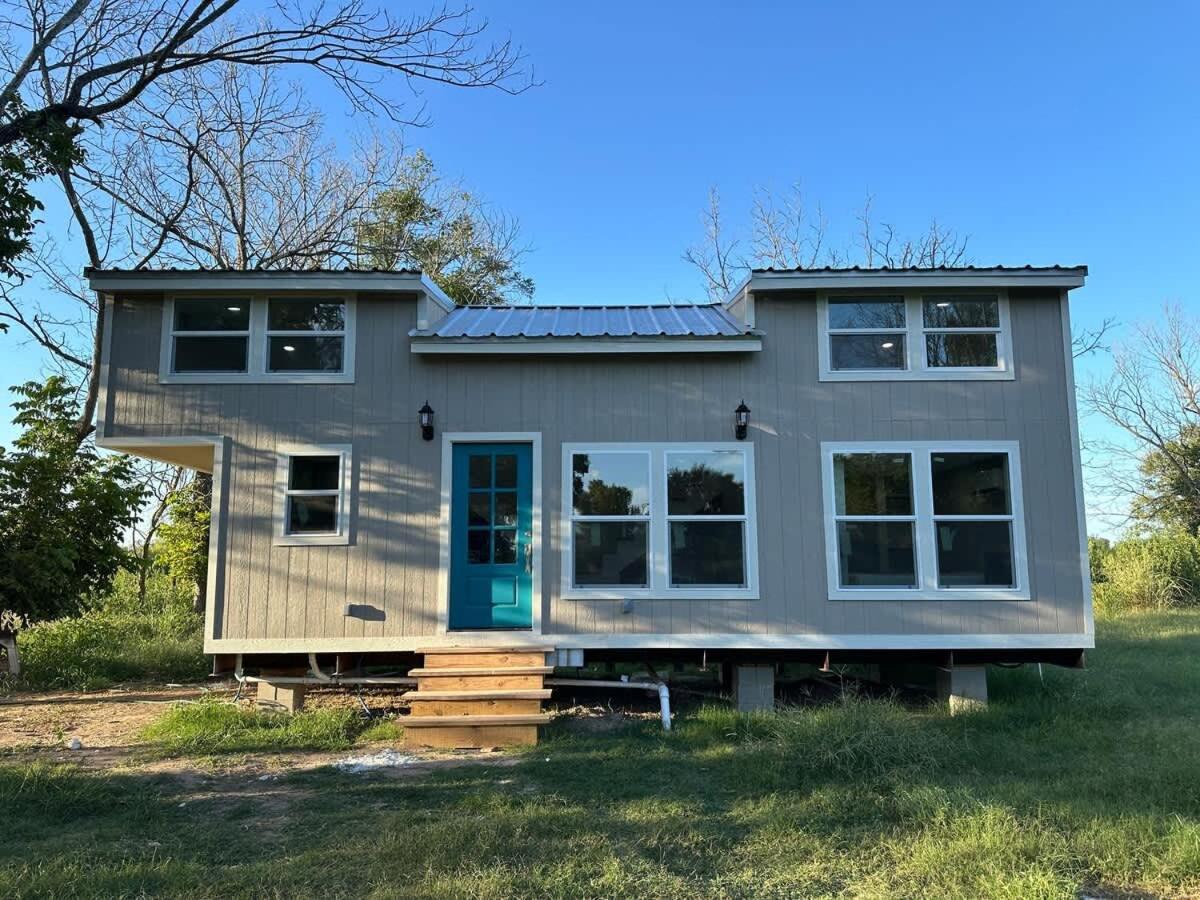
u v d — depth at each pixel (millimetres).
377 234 20922
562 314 10547
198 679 11023
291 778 6203
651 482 8625
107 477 11047
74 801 5438
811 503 8562
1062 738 7035
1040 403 8664
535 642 8328
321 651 8312
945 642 8305
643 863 4332
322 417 8680
